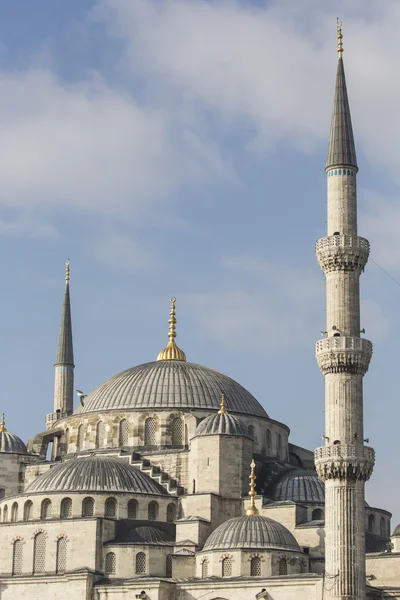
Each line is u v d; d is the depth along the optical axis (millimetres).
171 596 145750
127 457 168875
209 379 180000
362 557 134375
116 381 181000
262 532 148000
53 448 183125
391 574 148375
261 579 141000
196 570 150000
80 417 178875
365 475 135750
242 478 161625
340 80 148125
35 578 152875
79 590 149250
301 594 138000
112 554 153000
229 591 142625
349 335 139500
